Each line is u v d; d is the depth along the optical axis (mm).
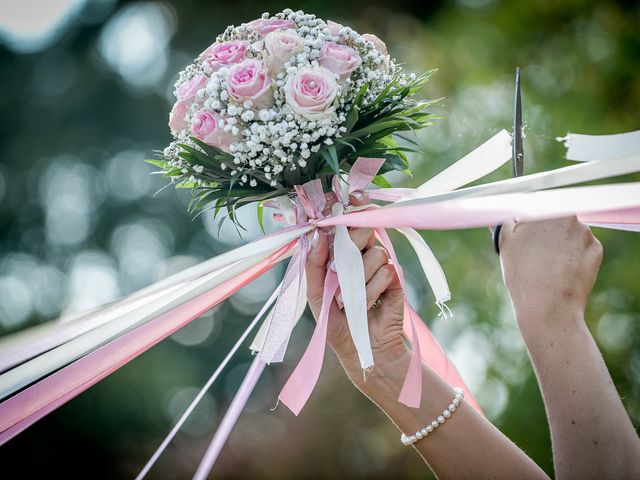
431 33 6871
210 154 1866
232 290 1980
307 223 1898
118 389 7941
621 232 5590
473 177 1902
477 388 5477
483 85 6262
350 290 1804
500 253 1739
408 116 1913
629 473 1476
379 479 7449
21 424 1799
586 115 5855
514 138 1827
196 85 1844
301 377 1839
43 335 1724
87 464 8047
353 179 1869
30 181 9211
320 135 1788
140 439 8078
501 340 5480
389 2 7438
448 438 1727
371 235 1902
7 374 1730
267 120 1768
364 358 1757
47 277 9117
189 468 8031
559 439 1540
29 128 9188
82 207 9242
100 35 9148
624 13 6297
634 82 6102
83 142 9164
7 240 9188
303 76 1754
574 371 1564
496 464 1694
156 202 9016
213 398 8242
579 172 1564
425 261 1972
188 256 8875
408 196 1936
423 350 2104
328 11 7645
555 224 1686
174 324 1897
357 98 1811
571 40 6316
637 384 5219
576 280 1639
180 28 8875
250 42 1886
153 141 9117
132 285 8945
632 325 5363
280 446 7773
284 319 1893
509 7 6539
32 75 9188
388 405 1825
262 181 1921
